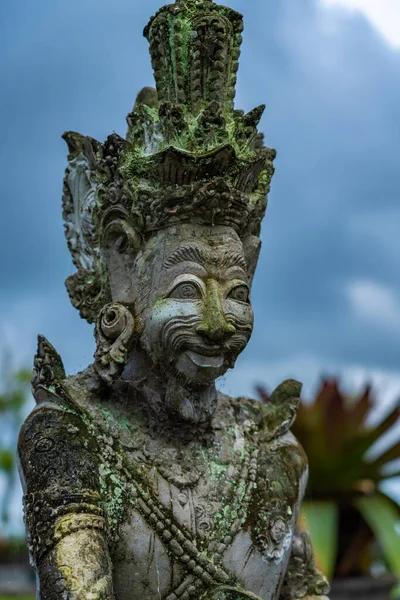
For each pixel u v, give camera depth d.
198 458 3.29
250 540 3.20
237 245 3.29
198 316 3.10
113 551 3.02
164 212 3.23
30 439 3.11
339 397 9.70
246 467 3.35
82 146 3.76
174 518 3.11
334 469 9.53
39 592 2.83
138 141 3.42
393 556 8.62
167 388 3.23
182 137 3.29
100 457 3.14
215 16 3.44
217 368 3.16
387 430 9.49
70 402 3.21
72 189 3.77
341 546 9.39
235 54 3.53
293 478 3.46
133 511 3.07
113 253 3.41
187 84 3.43
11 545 10.94
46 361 3.29
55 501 2.93
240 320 3.17
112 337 3.26
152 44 3.54
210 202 3.20
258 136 3.71
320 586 3.52
